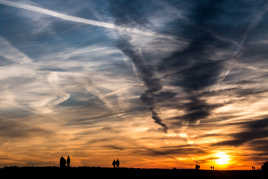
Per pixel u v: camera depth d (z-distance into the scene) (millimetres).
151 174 85125
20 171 75062
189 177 82500
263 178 76750
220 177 83125
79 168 83875
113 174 80625
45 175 70000
